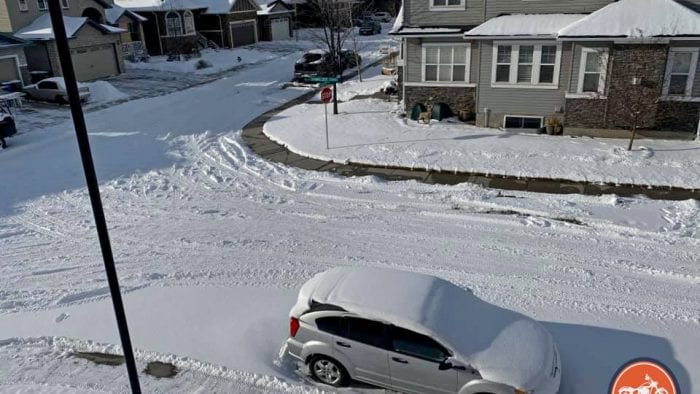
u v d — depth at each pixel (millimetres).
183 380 8625
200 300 10945
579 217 14281
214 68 42406
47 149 22703
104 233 6312
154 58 46688
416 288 8438
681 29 18344
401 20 24891
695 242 12734
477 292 10977
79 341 9750
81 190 18016
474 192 16219
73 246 13961
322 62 35656
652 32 18500
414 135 21406
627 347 9125
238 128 25016
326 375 8461
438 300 8219
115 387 8531
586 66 20094
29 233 14852
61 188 18250
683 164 17188
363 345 7980
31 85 32594
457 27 22625
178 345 9477
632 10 19625
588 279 11336
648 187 16047
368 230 14164
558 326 9750
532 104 21516
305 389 8383
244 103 30453
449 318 7953
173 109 29516
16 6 35219
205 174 19078
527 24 20969
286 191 17281
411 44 22953
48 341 9820
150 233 14508
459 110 23219
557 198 15562
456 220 14539
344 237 13812
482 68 21734
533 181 16906
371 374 8086
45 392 8461
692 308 10211
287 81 36531
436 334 7656
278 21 56844
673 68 19156
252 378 8602
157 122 26703
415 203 15773
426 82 23297
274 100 30938
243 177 18672
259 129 24578
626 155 18047
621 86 19547
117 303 6641
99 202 6203
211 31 51688
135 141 23453
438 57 22812
